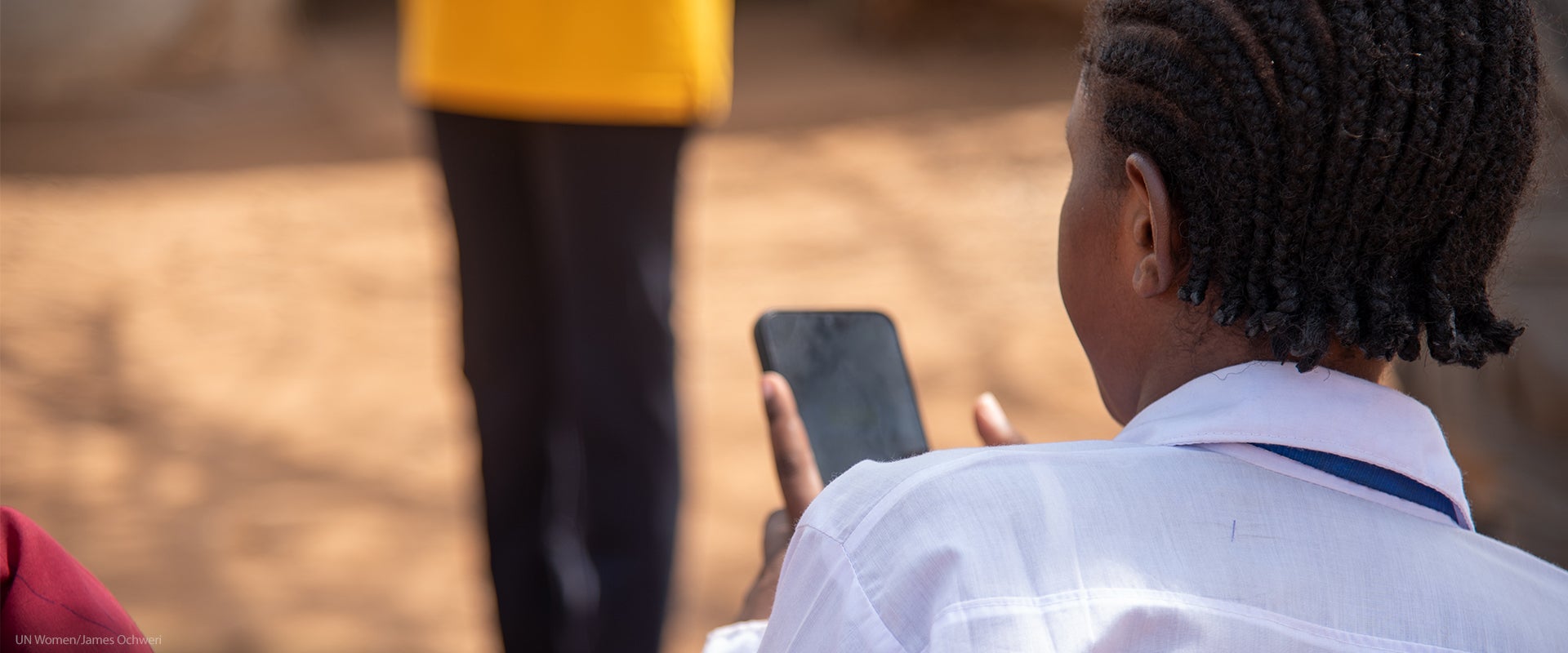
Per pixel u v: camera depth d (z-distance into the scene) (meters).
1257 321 0.84
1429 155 0.80
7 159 6.86
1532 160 0.86
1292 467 0.85
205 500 3.74
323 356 4.72
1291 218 0.82
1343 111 0.80
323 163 7.05
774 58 9.15
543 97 2.12
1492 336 0.88
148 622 3.13
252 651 3.04
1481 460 2.47
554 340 2.36
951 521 0.80
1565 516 2.37
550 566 2.40
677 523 2.33
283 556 3.47
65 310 4.96
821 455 1.25
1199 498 0.82
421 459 4.02
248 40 8.71
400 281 5.44
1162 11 0.87
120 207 6.20
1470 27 0.80
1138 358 0.95
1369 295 0.83
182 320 4.98
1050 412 4.14
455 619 3.21
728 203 6.26
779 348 1.28
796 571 0.86
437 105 2.22
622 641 2.30
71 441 4.03
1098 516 0.81
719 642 1.07
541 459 2.40
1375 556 0.82
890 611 0.79
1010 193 6.18
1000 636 0.76
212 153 7.19
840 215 6.05
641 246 2.20
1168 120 0.86
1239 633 0.78
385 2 11.70
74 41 7.86
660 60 2.13
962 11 9.03
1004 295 5.07
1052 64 8.42
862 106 7.83
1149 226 0.89
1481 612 0.82
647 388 2.24
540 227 2.29
